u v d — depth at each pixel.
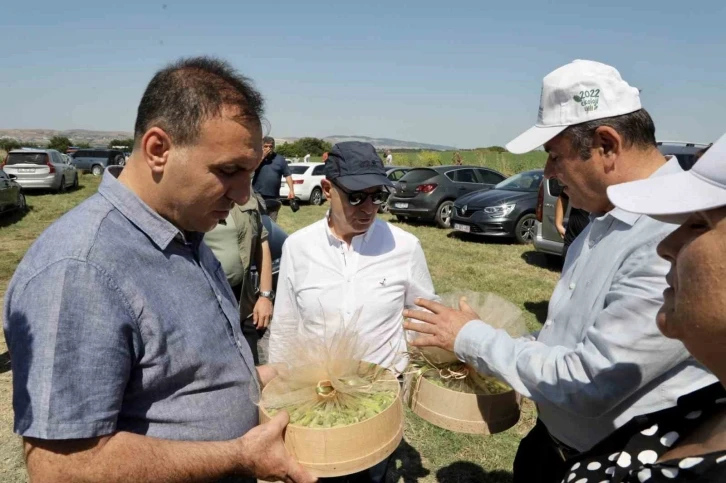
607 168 1.42
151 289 1.20
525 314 5.78
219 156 1.20
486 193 10.16
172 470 1.14
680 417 1.07
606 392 1.23
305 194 16.27
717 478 0.83
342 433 1.24
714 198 0.77
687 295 0.81
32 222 11.80
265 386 1.54
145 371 1.20
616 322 1.23
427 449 3.21
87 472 1.06
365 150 2.08
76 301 1.06
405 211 12.09
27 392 1.02
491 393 1.55
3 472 2.92
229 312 1.45
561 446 1.60
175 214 1.28
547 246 7.33
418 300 1.64
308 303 2.15
